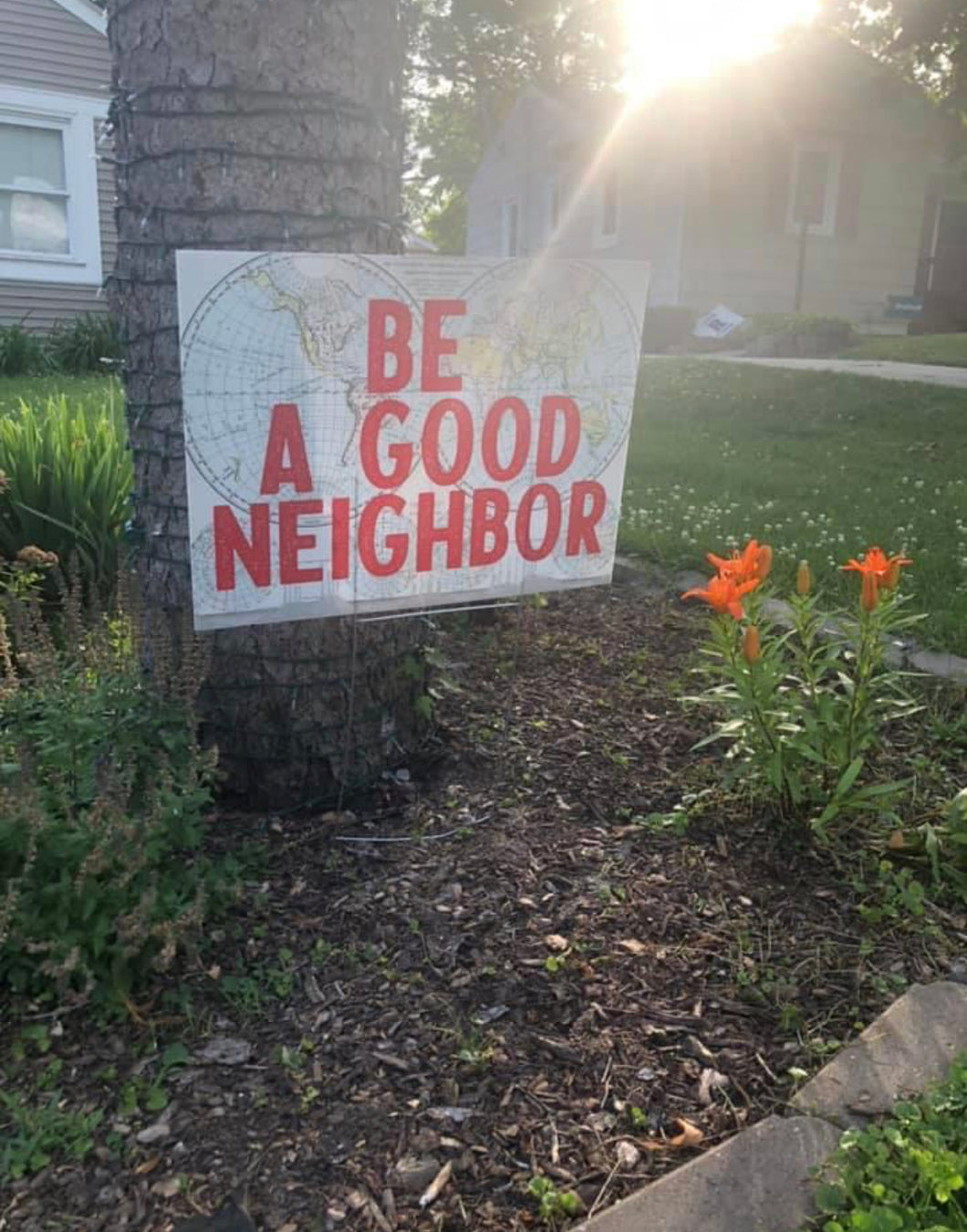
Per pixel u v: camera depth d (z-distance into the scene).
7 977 2.21
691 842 2.90
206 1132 1.94
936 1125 1.90
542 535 2.98
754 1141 1.92
